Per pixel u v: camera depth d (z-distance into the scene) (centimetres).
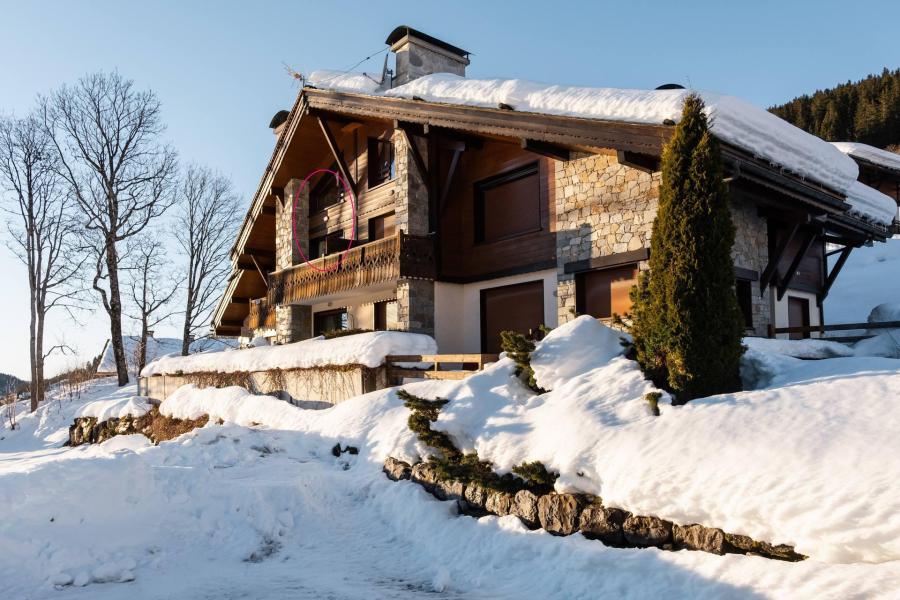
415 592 555
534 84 1239
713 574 476
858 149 2097
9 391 3139
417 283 1518
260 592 555
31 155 2814
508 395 777
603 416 648
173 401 1670
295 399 1431
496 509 685
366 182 1812
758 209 1271
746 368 754
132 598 540
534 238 1380
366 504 803
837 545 430
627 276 1195
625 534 561
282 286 2028
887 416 503
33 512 637
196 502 745
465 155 1592
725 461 521
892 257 2275
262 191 2142
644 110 1024
